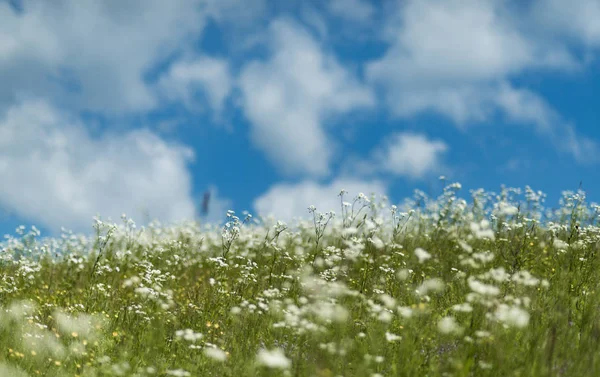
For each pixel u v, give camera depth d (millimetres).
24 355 7086
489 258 7473
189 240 12922
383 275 9398
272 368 6258
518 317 5824
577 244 9281
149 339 7562
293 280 9812
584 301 7508
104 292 9312
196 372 6785
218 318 8469
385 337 6883
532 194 12570
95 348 7645
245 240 12805
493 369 5750
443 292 8422
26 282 10375
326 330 6914
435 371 5871
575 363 5832
